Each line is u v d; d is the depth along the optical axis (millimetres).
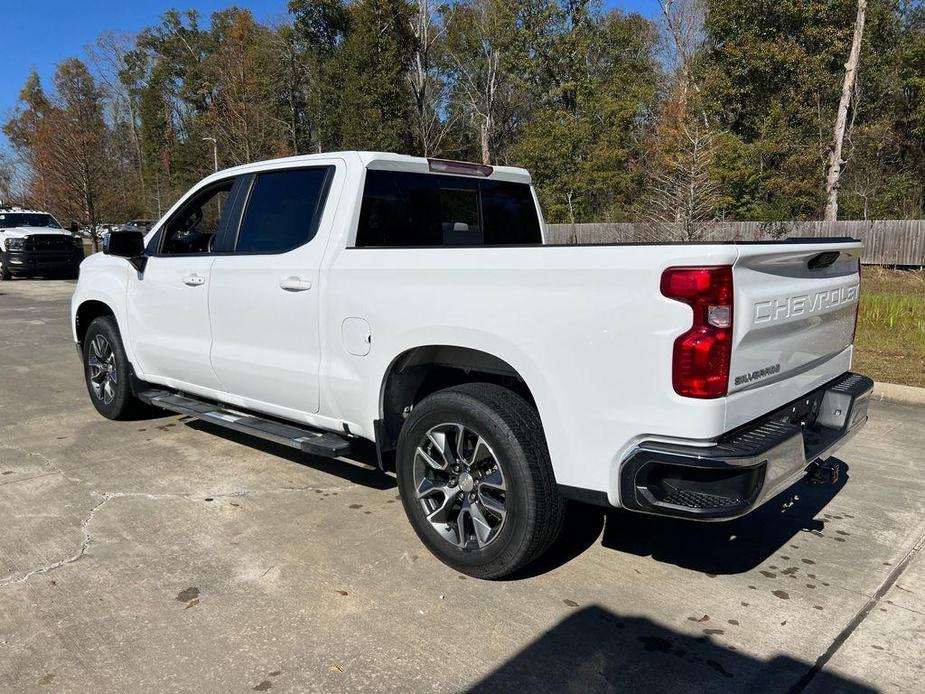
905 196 28375
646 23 42969
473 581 3400
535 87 42094
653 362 2719
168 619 3061
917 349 8570
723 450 2676
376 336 3648
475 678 2682
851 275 3777
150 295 5172
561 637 2945
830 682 2674
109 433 5742
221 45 51781
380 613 3117
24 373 8141
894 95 30406
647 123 36438
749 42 29000
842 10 28766
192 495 4430
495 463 3246
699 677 2699
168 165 60594
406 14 39969
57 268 21266
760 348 2885
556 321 2971
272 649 2854
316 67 46438
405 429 3557
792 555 3697
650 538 3898
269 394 4348
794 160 26688
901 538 3885
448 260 3334
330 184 4082
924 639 2949
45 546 3729
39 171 30703
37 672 2707
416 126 42125
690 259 2641
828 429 3553
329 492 4492
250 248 4465
